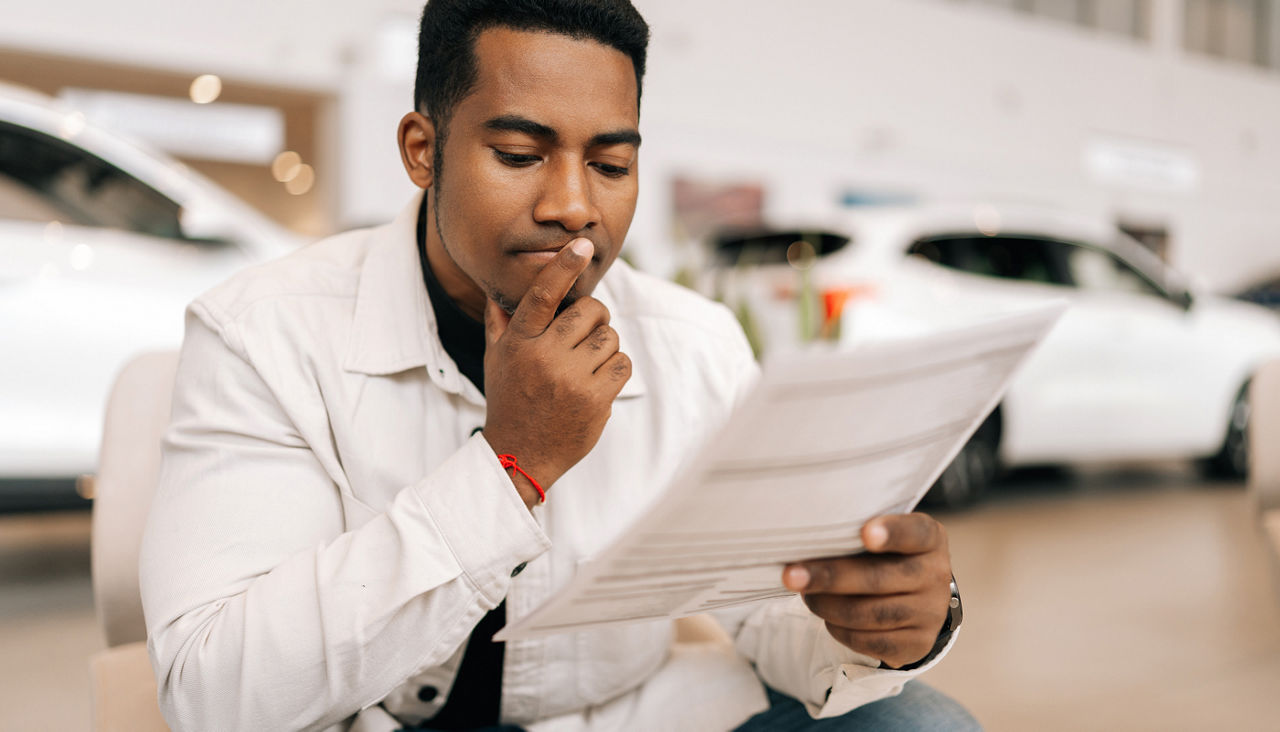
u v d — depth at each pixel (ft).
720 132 30.17
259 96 25.38
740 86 30.48
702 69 29.76
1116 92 38.70
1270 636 7.80
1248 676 6.91
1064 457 13.26
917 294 12.12
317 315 2.55
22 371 8.86
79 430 9.07
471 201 2.22
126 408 3.10
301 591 2.08
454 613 2.08
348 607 2.04
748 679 2.84
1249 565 10.13
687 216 29.76
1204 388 14.47
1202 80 41.32
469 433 2.62
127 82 24.06
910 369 1.66
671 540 1.72
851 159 32.78
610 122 2.18
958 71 34.76
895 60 33.47
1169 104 40.32
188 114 25.85
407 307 2.60
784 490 1.73
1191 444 14.52
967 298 12.33
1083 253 13.73
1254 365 14.99
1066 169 37.60
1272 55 44.29
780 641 2.71
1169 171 40.63
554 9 2.12
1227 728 6.02
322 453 2.42
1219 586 9.29
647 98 28.84
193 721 2.10
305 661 2.04
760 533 1.81
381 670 2.08
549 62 2.13
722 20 29.99
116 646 3.04
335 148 25.16
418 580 2.03
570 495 2.71
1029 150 36.65
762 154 31.01
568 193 2.17
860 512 1.92
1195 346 14.35
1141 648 7.48
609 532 2.73
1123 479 16.08
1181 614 8.37
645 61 2.34
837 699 2.44
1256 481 5.00
